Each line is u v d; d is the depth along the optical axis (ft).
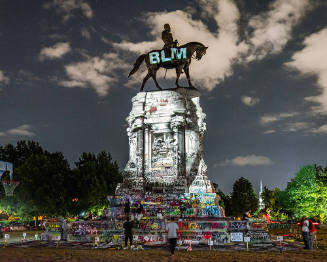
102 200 182.39
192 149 119.34
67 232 87.10
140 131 121.80
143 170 119.14
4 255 55.06
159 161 118.83
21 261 49.85
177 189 111.14
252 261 52.26
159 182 115.14
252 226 87.10
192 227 84.33
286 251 67.46
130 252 64.34
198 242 79.61
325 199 185.98
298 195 195.72
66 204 175.22
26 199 166.20
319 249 72.33
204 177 113.60
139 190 113.80
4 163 104.32
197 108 124.16
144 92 125.18
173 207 102.78
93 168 185.06
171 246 61.05
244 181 269.85
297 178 198.70
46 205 166.81
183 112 119.44
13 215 180.24
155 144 120.67
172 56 122.52
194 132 121.29
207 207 103.19
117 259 53.16
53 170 172.96
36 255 56.75
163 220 86.74
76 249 70.54
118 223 87.61
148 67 125.59
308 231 73.20
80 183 178.81
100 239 83.51
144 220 87.61
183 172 116.98
